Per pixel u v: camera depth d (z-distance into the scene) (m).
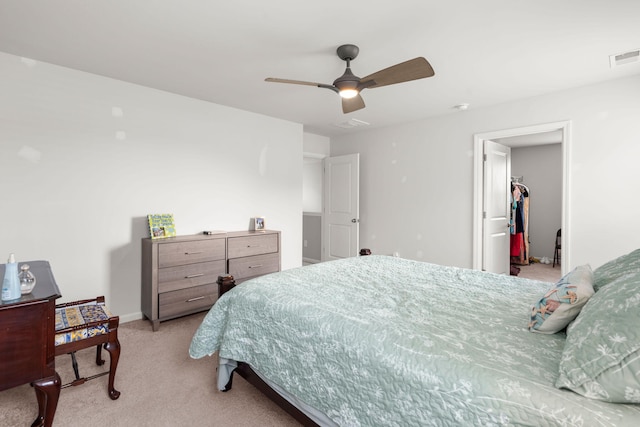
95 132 2.91
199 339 1.88
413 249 4.52
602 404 0.86
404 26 2.08
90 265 2.91
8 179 2.52
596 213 3.10
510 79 2.98
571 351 0.98
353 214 5.11
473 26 2.08
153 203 3.28
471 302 1.68
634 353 0.85
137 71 2.83
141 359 2.38
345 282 2.02
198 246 3.20
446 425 0.98
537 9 1.89
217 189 3.79
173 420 1.72
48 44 2.36
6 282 1.37
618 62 2.62
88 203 2.89
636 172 2.89
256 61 2.61
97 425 1.67
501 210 4.24
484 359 1.08
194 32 2.18
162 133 3.33
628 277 1.10
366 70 2.75
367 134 5.07
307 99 3.57
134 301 3.17
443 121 4.20
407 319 1.42
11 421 1.70
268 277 2.09
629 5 1.84
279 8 1.89
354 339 1.27
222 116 3.81
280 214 4.46
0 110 2.48
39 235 2.65
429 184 4.34
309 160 6.10
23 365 1.38
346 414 1.24
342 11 1.92
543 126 3.39
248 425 1.69
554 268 5.63
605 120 3.03
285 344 1.52
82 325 1.77
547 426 0.84
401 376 1.10
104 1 1.83
